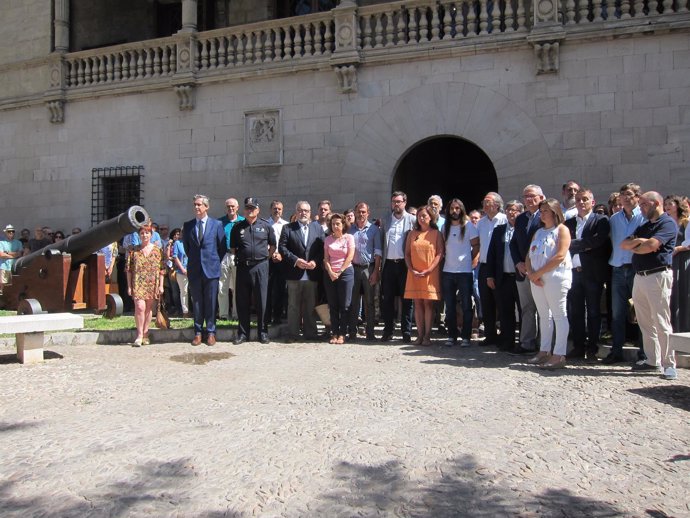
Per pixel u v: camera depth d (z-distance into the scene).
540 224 7.45
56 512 3.33
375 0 15.48
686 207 7.65
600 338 8.41
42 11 16.62
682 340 5.90
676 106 11.53
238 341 9.05
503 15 13.00
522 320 8.09
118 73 15.78
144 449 4.27
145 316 9.01
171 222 15.16
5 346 8.81
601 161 11.94
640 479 3.78
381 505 3.41
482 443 4.37
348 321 9.47
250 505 3.41
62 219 16.36
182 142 15.12
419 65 13.11
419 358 7.63
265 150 14.33
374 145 13.47
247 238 9.02
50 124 16.48
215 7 17.89
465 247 8.73
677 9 11.67
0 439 4.51
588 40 11.95
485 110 12.66
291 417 5.02
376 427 4.73
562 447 4.30
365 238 9.42
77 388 6.09
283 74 14.14
